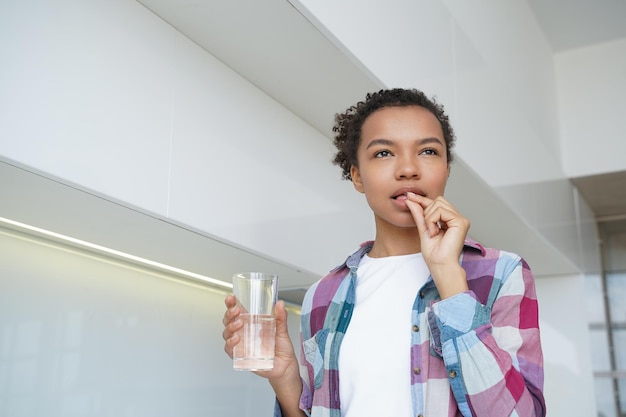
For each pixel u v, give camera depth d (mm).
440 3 2227
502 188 2641
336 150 2051
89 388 1517
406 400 938
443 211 965
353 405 958
